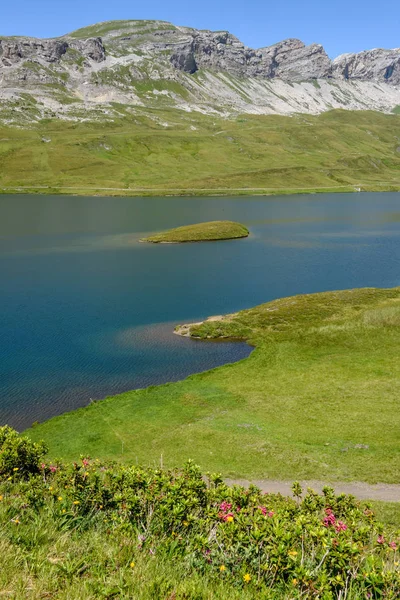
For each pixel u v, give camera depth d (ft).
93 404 131.34
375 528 39.78
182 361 169.17
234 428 112.06
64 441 109.40
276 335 190.49
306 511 45.09
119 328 204.13
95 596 27.73
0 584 27.68
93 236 457.27
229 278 298.35
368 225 535.60
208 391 138.92
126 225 529.86
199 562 33.19
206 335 192.95
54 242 424.05
